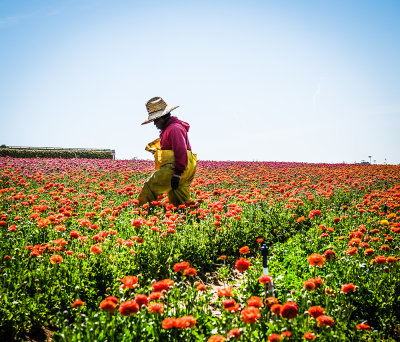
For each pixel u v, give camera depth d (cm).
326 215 963
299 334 330
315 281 392
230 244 683
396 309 442
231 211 732
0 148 2878
